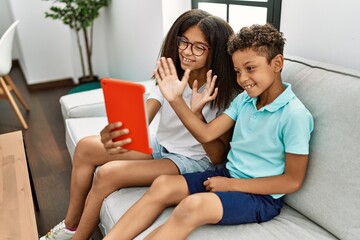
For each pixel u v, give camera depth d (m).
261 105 1.13
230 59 1.25
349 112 0.97
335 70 1.10
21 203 1.12
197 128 1.15
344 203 0.96
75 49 3.54
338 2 1.20
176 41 1.28
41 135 2.65
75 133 1.69
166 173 1.24
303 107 1.03
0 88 2.74
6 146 1.50
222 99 1.28
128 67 2.96
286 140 1.03
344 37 1.21
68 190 1.94
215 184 1.09
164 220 1.08
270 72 1.03
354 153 0.95
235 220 1.03
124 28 2.84
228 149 1.33
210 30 1.20
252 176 1.11
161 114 1.39
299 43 1.40
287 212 1.13
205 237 0.98
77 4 2.95
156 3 2.15
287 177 1.04
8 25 4.36
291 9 1.40
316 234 1.01
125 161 1.26
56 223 1.67
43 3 3.41
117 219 1.10
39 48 3.56
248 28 1.05
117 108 1.05
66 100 1.99
